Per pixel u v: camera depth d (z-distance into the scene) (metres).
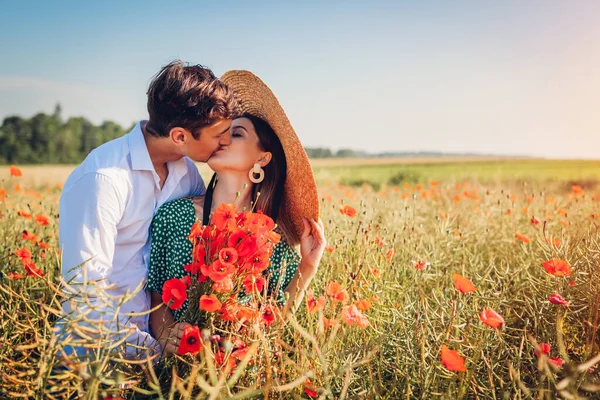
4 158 65.25
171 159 2.38
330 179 13.88
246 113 2.65
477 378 2.07
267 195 2.56
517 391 1.75
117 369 1.76
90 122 70.75
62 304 2.09
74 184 2.18
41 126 67.38
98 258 2.12
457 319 2.18
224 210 2.01
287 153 2.51
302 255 2.57
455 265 3.44
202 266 1.87
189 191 2.59
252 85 2.61
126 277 2.29
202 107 2.15
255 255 1.97
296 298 2.45
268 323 1.96
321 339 1.85
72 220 2.13
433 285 3.07
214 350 1.81
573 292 2.60
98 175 2.16
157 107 2.19
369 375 1.90
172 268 2.31
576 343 2.47
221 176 2.48
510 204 4.79
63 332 1.64
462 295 2.41
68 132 68.12
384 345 2.24
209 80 2.21
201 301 1.83
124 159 2.27
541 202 4.98
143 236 2.34
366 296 2.47
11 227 3.62
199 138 2.23
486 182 9.00
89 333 1.82
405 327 2.20
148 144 2.30
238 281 1.96
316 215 2.52
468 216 4.88
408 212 4.45
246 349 1.80
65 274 2.10
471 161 67.12
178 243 2.31
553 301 1.99
